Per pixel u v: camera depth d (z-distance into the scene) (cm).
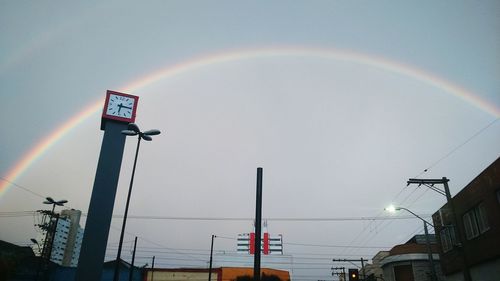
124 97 4859
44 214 3819
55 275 4878
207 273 5962
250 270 6262
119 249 2458
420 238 5850
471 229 2641
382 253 6119
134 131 2700
